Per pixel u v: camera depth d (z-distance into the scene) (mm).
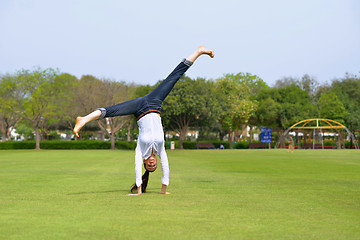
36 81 48531
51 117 54688
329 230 4617
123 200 7000
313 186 9703
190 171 14977
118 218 5246
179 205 6414
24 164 19500
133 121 52094
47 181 10992
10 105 49250
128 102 8266
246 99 55938
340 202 6898
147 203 6621
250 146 56562
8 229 4578
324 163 20516
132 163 20281
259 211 5871
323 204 6645
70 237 4207
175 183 10453
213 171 15008
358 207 6328
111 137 49531
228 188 9211
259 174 13633
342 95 58812
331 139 61562
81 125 7875
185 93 45656
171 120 48406
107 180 11336
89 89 50688
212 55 8945
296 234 4406
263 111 54156
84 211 5785
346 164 19625
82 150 45688
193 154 32938
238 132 67500
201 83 47750
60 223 4914
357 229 4684
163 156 8164
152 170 8102
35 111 49656
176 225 4820
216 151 41094
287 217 5402
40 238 4168
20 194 7941
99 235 4297
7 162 21328
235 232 4477
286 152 37844
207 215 5508
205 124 51125
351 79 63875
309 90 73312
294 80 74750
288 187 9445
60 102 51156
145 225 4812
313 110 55594
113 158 25922
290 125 53969
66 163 20344
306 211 5910
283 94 57250
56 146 50531
